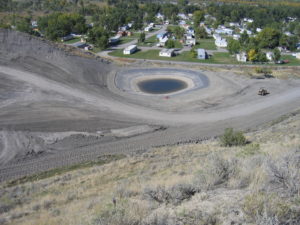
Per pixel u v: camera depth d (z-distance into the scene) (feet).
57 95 133.69
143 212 23.66
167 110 128.36
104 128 107.86
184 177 43.24
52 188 56.95
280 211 17.39
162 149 86.28
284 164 26.13
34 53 172.45
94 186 54.08
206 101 140.26
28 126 104.01
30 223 36.60
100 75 173.17
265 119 119.55
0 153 87.15
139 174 58.39
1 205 48.37
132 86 163.94
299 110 128.16
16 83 138.72
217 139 96.37
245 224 17.80
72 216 34.58
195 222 20.16
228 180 29.58
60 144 94.68
